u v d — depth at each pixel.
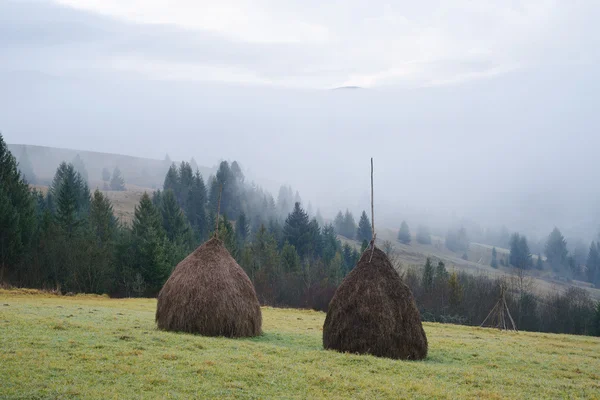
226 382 12.56
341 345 18.17
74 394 10.93
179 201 144.00
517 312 66.69
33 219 59.34
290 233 113.19
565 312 72.12
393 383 13.48
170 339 17.67
